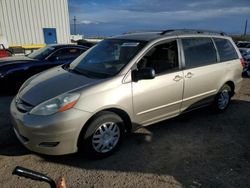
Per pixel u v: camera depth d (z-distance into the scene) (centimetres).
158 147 378
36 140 301
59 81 348
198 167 327
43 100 311
